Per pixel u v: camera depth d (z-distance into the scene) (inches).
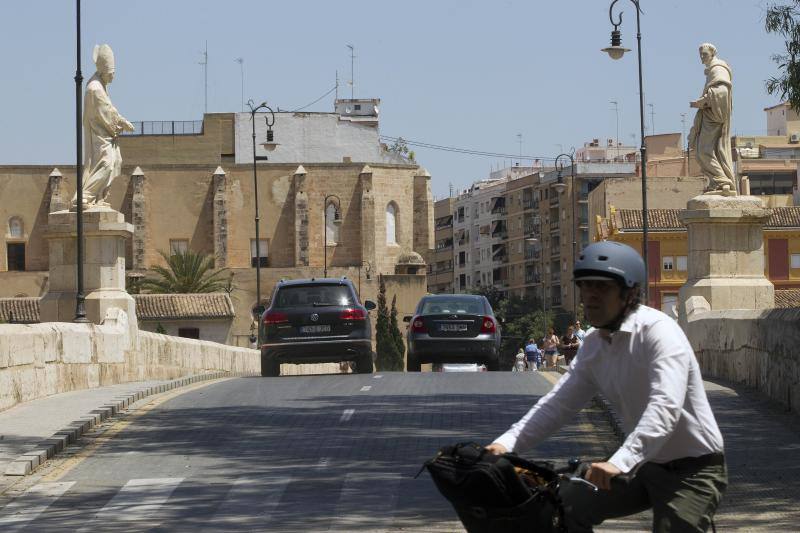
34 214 4923.7
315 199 5128.0
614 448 681.0
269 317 1370.6
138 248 4955.7
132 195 4977.9
